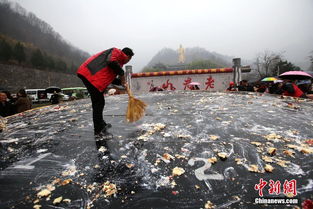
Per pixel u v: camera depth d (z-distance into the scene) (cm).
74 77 7112
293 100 511
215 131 270
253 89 952
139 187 153
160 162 189
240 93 714
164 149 217
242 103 479
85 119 377
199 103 501
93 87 271
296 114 353
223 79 1504
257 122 306
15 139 276
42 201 141
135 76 1677
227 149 211
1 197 147
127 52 303
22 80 5234
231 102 499
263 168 171
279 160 182
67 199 142
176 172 169
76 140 258
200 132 268
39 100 3219
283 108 407
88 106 545
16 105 596
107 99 698
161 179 162
